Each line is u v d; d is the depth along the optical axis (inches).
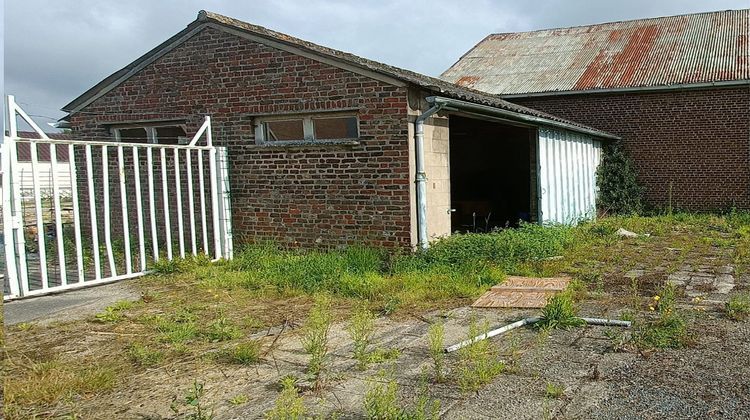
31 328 235.6
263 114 395.5
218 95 410.3
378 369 180.2
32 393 164.4
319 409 150.9
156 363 191.3
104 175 326.3
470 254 344.8
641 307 247.0
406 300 264.5
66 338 222.1
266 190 399.9
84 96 454.6
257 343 206.4
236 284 307.4
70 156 312.2
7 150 282.5
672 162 733.3
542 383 164.2
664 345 193.2
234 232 413.4
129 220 447.8
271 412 148.2
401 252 355.3
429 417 143.5
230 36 402.0
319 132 387.9
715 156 713.0
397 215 358.0
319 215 382.6
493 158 784.9
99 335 225.6
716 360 179.5
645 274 321.1
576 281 295.3
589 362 180.2
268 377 176.9
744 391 155.7
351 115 373.1
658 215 705.0
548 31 959.0
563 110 781.9
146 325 238.1
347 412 149.0
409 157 353.4
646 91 733.3
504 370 174.4
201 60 414.3
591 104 767.7
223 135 411.2
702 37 801.6
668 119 732.0
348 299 273.1
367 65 358.9
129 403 160.2
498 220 703.1
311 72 377.1
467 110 389.7
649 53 799.1
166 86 428.5
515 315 239.0
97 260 321.4
